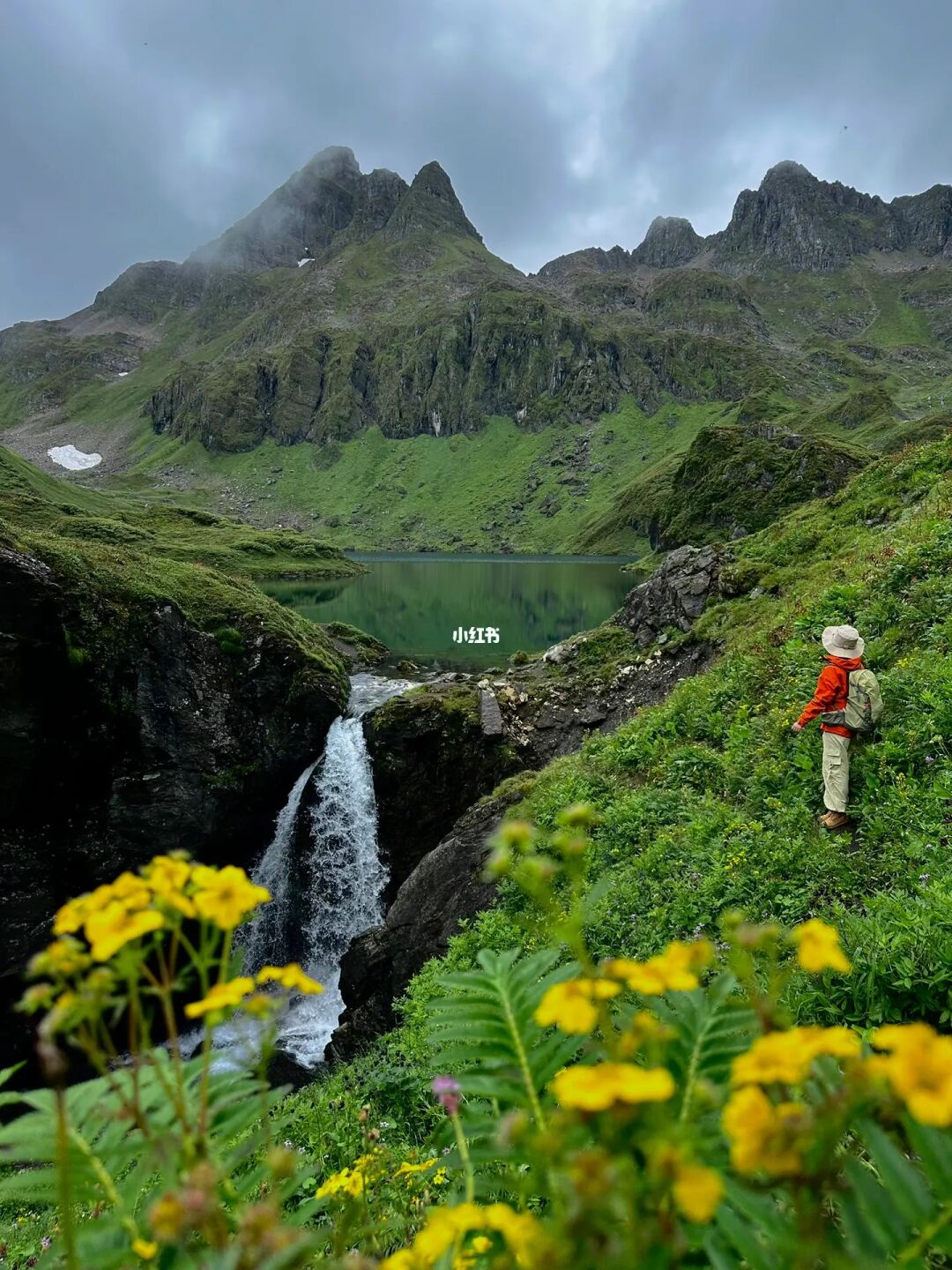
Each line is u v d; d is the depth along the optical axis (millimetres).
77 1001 894
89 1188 1060
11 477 103125
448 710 20172
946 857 5375
